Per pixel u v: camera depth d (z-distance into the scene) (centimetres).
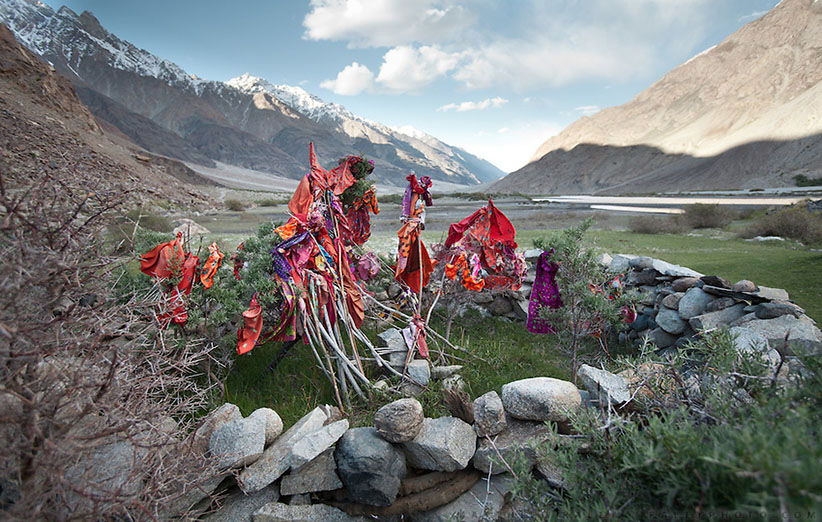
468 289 599
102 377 233
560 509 238
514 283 684
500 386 458
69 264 222
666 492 201
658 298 637
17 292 192
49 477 192
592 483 234
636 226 2234
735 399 258
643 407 295
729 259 1123
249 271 461
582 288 450
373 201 596
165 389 288
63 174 235
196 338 419
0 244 211
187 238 444
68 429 204
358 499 299
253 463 301
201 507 291
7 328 188
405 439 312
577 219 2925
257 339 432
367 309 655
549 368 538
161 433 249
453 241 611
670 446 200
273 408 408
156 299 330
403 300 663
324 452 317
